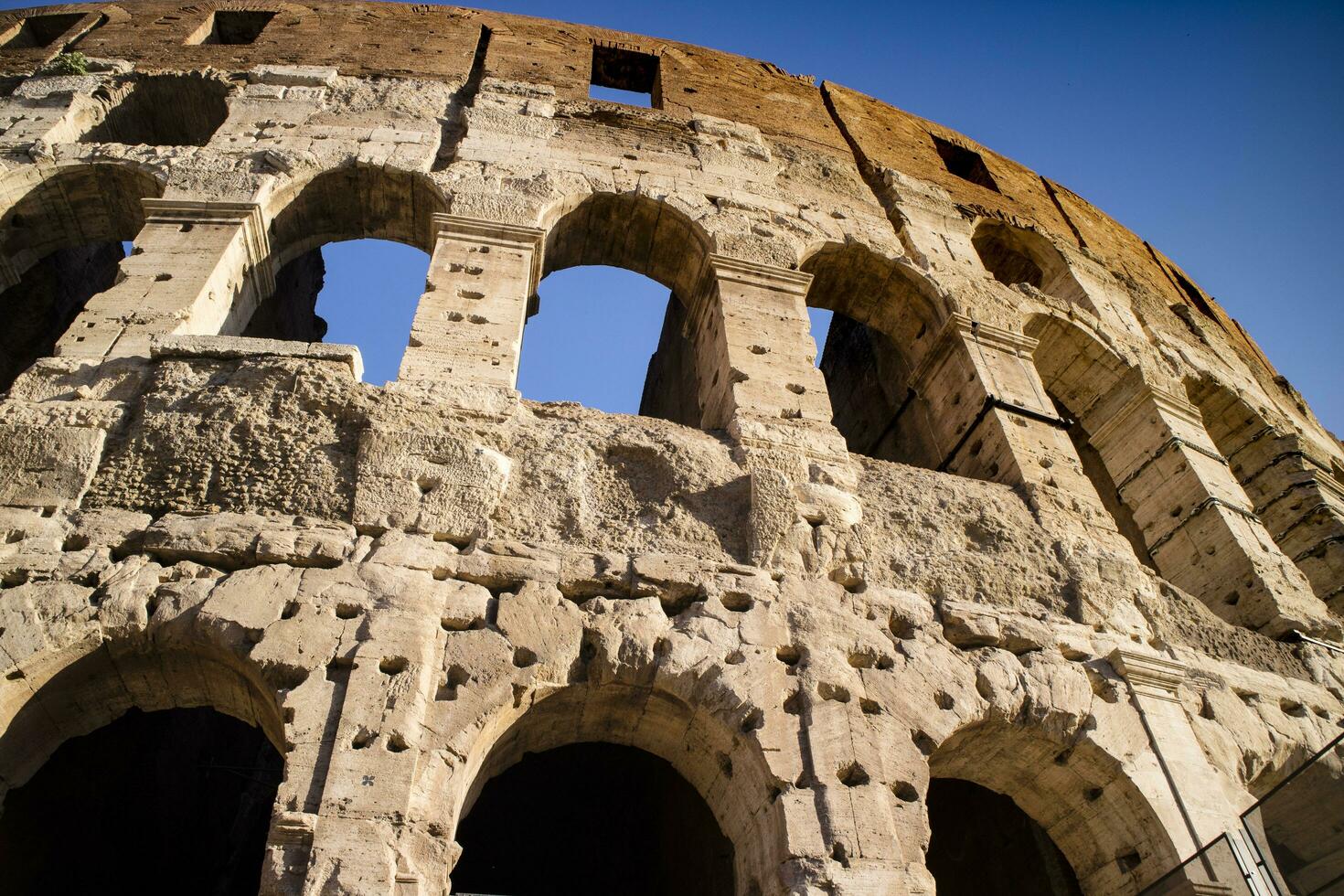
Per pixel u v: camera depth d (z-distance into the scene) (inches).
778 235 812.6
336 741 400.8
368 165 768.3
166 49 940.6
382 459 521.7
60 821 590.6
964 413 759.1
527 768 822.5
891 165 1018.1
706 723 469.1
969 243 946.1
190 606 444.8
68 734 458.6
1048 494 650.8
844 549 548.7
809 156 962.7
